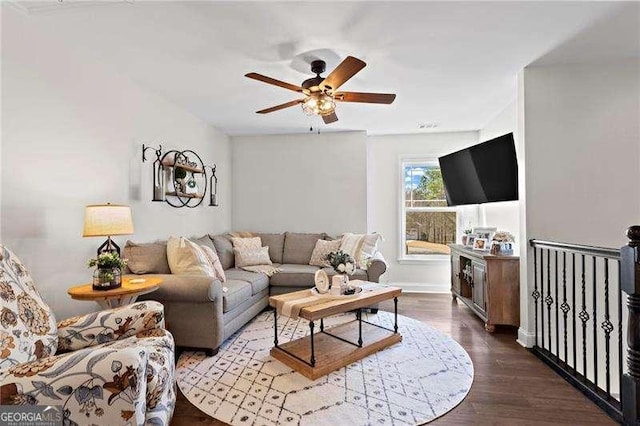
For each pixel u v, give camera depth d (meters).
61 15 2.08
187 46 2.44
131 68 2.80
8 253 1.62
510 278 3.19
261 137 5.21
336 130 4.95
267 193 5.20
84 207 2.53
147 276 2.74
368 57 2.62
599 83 2.78
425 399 2.06
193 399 2.08
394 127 4.78
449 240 5.16
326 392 2.15
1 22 1.95
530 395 2.11
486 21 2.14
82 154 2.52
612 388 2.73
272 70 2.83
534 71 2.84
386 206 5.25
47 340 1.60
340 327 3.18
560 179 2.82
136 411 1.26
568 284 2.84
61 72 2.33
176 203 3.77
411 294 4.88
